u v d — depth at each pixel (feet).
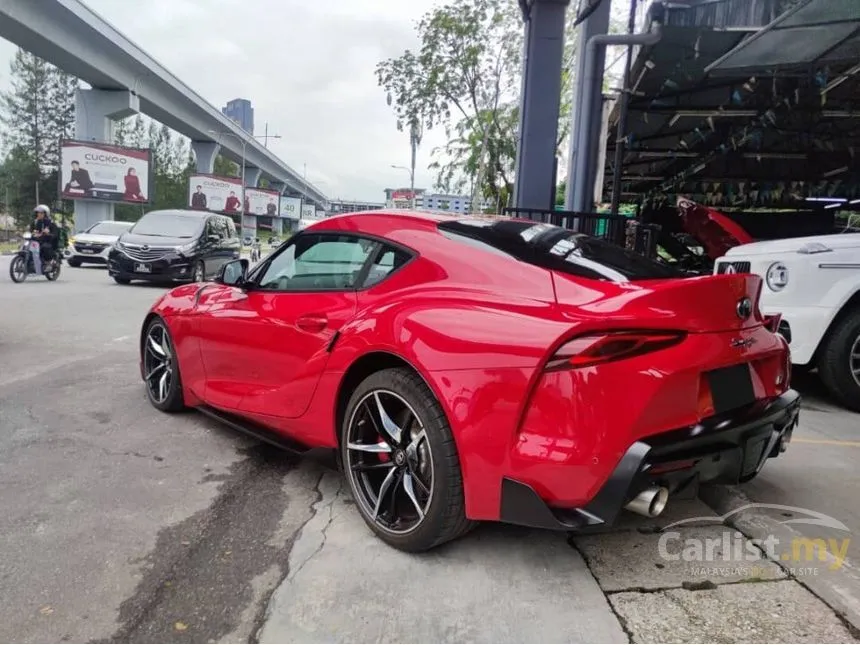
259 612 7.02
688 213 30.50
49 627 6.63
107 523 9.01
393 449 8.56
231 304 12.00
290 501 10.03
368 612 7.05
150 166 136.15
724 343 7.61
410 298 8.70
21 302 33.60
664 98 34.01
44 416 13.94
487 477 7.40
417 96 60.64
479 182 57.00
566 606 7.23
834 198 49.37
